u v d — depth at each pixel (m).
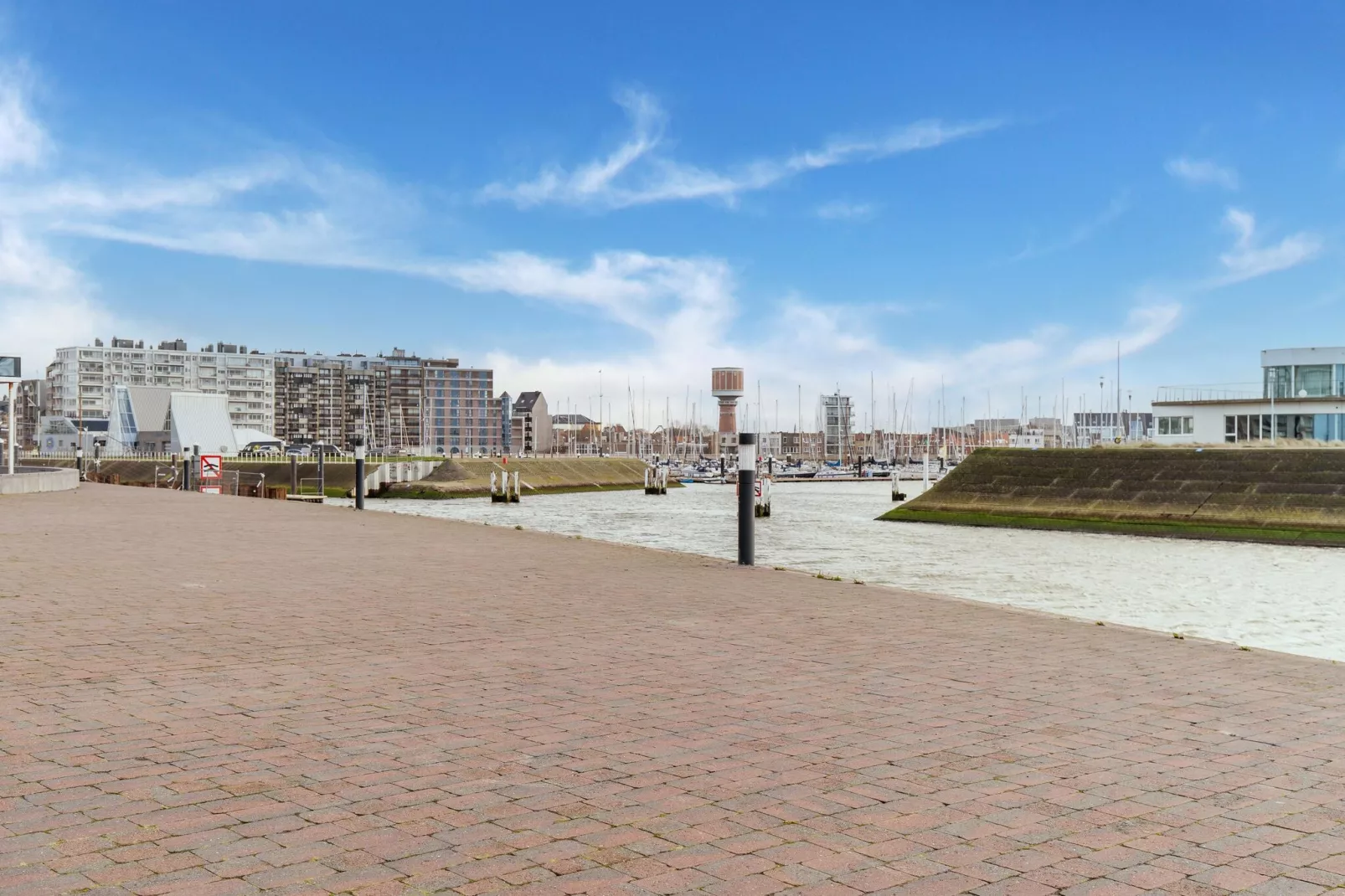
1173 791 6.10
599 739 7.05
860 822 5.48
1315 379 70.19
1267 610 23.09
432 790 5.88
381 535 24.03
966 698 8.57
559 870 4.76
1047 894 4.59
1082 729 7.57
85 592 13.90
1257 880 4.79
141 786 5.84
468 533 24.95
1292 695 8.91
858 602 14.52
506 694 8.41
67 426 173.62
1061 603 24.16
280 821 5.33
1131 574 30.30
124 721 7.32
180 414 131.00
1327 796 6.06
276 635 11.02
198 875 4.61
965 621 12.98
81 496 38.00
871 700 8.44
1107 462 52.12
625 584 15.92
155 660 9.56
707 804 5.73
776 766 6.48
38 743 6.71
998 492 53.94
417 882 4.59
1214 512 45.47
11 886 4.45
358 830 5.22
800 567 32.19
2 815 5.34
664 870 4.79
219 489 54.22
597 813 5.54
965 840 5.25
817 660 10.18
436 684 8.76
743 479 19.19
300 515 30.25
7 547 19.55
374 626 11.73
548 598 14.27
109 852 4.86
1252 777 6.42
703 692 8.64
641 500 89.75
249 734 7.02
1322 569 31.77
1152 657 10.79
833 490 116.44
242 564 17.75
